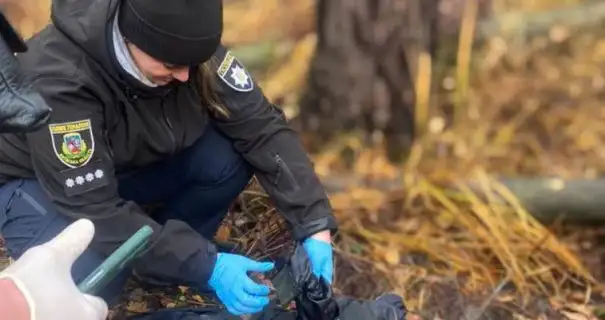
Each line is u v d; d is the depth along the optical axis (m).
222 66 2.03
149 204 2.22
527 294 2.56
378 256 2.71
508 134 3.44
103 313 1.39
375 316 2.01
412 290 2.54
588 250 2.81
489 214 2.84
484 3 3.81
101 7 1.73
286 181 2.12
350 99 3.24
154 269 1.90
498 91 3.66
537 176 3.19
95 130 1.83
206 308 2.08
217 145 2.13
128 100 1.85
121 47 1.75
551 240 2.73
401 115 3.26
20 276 1.31
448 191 2.94
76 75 1.77
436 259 2.72
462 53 3.36
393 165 3.25
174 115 1.96
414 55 3.18
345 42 3.18
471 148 3.32
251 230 2.30
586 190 2.84
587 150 3.39
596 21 4.01
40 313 1.29
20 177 1.97
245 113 2.07
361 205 2.93
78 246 1.39
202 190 2.17
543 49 3.90
